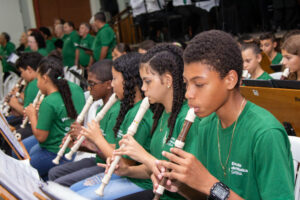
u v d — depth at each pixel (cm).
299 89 215
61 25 917
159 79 186
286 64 285
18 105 443
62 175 275
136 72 226
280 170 121
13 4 1276
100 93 272
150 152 213
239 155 134
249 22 608
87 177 251
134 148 182
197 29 638
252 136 129
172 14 657
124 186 218
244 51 348
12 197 105
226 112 135
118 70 227
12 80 646
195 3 618
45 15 1317
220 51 122
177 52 189
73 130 272
